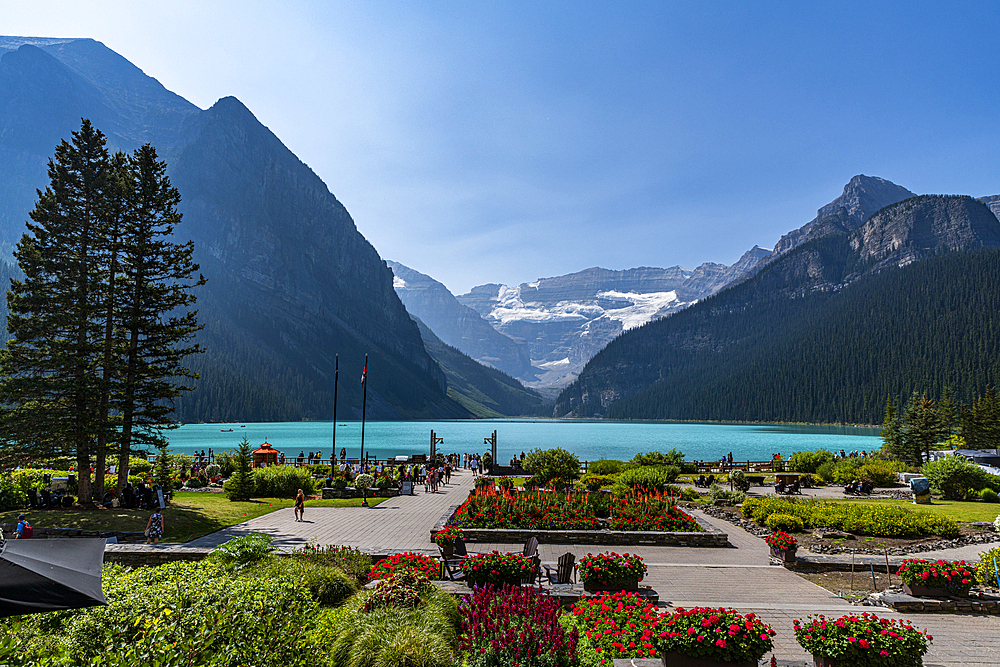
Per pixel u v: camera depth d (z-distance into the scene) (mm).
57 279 29234
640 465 49125
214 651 7285
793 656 10453
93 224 30906
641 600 12609
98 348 28547
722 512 29328
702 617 9102
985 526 25328
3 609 6488
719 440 140250
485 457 53094
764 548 21609
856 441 136250
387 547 20297
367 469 46250
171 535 21938
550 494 26484
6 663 6785
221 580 9562
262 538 13531
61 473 40188
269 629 8023
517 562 13859
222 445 102438
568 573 15391
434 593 11375
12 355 27875
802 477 44656
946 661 10367
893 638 8586
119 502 27562
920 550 20656
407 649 8273
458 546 16766
